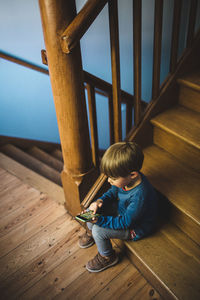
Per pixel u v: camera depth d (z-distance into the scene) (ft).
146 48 7.94
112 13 3.75
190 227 4.40
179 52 7.72
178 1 4.60
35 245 5.27
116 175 3.56
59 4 3.18
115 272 4.68
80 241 5.19
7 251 5.17
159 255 4.27
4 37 7.58
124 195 4.09
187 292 3.79
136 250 4.37
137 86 4.94
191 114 5.53
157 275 4.01
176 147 5.29
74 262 4.92
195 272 4.02
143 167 5.20
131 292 4.38
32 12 7.20
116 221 4.01
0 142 9.48
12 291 4.50
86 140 4.57
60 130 4.41
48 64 3.74
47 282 4.61
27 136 10.11
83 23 3.24
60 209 6.11
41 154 9.72
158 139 5.70
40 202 6.35
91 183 5.16
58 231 5.56
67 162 4.83
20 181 7.09
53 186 6.85
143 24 7.45
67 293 4.43
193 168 5.12
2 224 5.78
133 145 3.61
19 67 8.27
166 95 5.57
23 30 7.52
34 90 8.98
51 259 4.99
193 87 5.25
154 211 4.24
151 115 5.52
